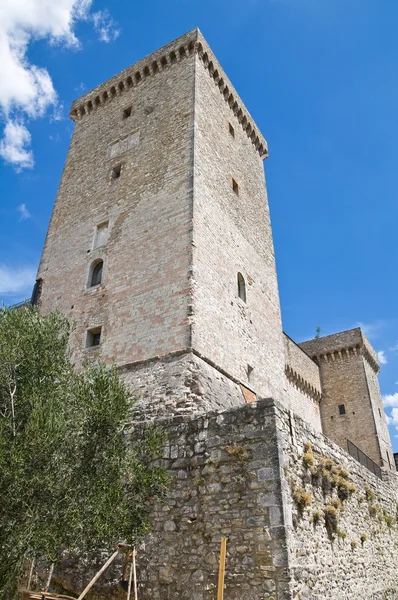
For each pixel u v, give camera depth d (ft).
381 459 118.01
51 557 31.99
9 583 33.40
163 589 35.94
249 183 86.63
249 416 38.52
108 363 59.41
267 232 87.61
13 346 39.37
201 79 80.69
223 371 58.18
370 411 124.36
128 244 67.87
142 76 88.17
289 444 38.58
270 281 81.92
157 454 40.81
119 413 38.45
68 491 33.53
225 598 33.01
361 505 53.62
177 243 62.03
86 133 91.61
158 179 70.59
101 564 39.42
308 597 33.22
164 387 52.54
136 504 37.91
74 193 83.35
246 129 93.66
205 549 35.53
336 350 135.33
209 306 59.82
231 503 36.01
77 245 75.15
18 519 31.55
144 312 59.93
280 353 77.41
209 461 38.60
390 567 56.34
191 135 71.10
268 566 32.45
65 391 39.55
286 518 33.68
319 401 130.82
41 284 75.36
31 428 33.30
